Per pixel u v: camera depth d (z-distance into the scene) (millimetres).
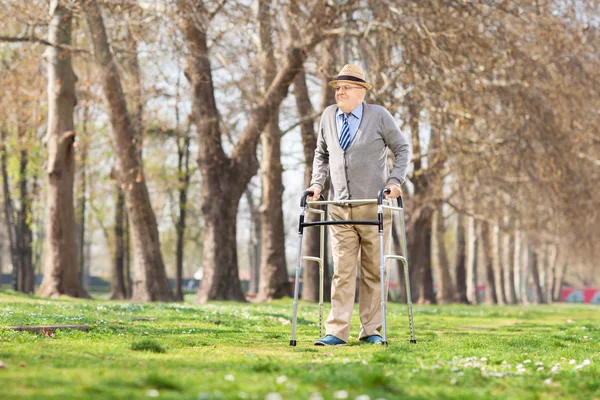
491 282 46375
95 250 89188
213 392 3285
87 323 7992
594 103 22484
